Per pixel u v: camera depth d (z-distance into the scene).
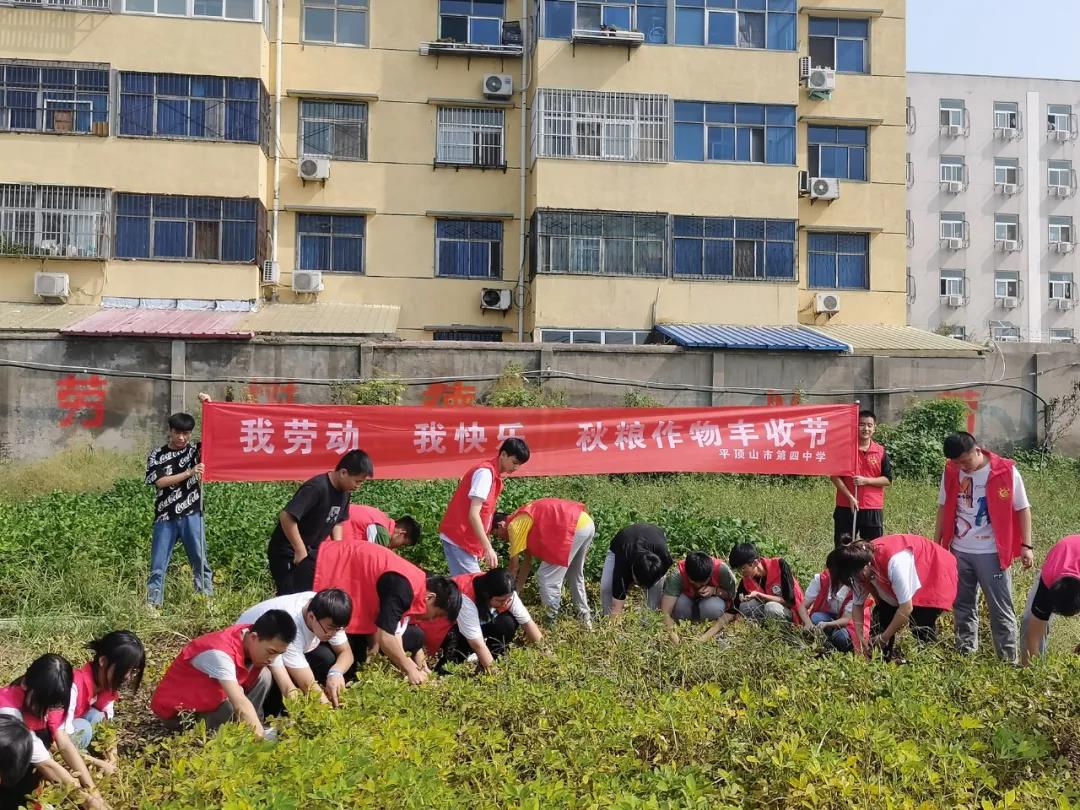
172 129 20.16
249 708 5.29
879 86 23.08
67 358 17.11
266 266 20.83
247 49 20.39
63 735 4.67
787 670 5.78
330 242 21.56
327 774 3.80
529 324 21.55
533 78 21.67
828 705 4.95
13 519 9.98
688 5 21.66
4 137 19.62
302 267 21.42
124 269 19.94
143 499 12.02
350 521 7.91
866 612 7.27
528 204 21.88
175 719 5.61
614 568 7.67
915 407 18.08
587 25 21.41
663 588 7.66
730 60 21.64
